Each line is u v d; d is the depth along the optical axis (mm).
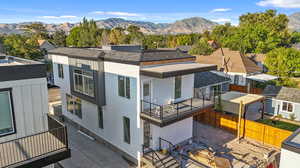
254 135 17359
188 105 14906
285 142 8609
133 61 12766
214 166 13586
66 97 20562
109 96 15250
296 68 29234
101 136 16859
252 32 54625
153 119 12391
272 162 14016
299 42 65188
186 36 83875
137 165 13945
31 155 8688
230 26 82438
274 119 22219
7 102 9062
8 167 7848
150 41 72812
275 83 28125
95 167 13680
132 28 89125
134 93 13234
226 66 31891
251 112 24078
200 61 35969
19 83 9203
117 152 15469
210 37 83062
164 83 14656
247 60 34156
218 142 16984
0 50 36406
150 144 14273
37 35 82688
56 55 20672
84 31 70750
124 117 14359
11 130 9344
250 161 14211
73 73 17453
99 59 14766
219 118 19625
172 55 15250
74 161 14289
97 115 16859
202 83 23797
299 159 8195
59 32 84000
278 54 30906
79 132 18797
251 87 28391
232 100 19453
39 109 9977
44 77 9922
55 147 9234
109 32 74125
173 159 13500
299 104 21250
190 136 16812
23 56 41062
